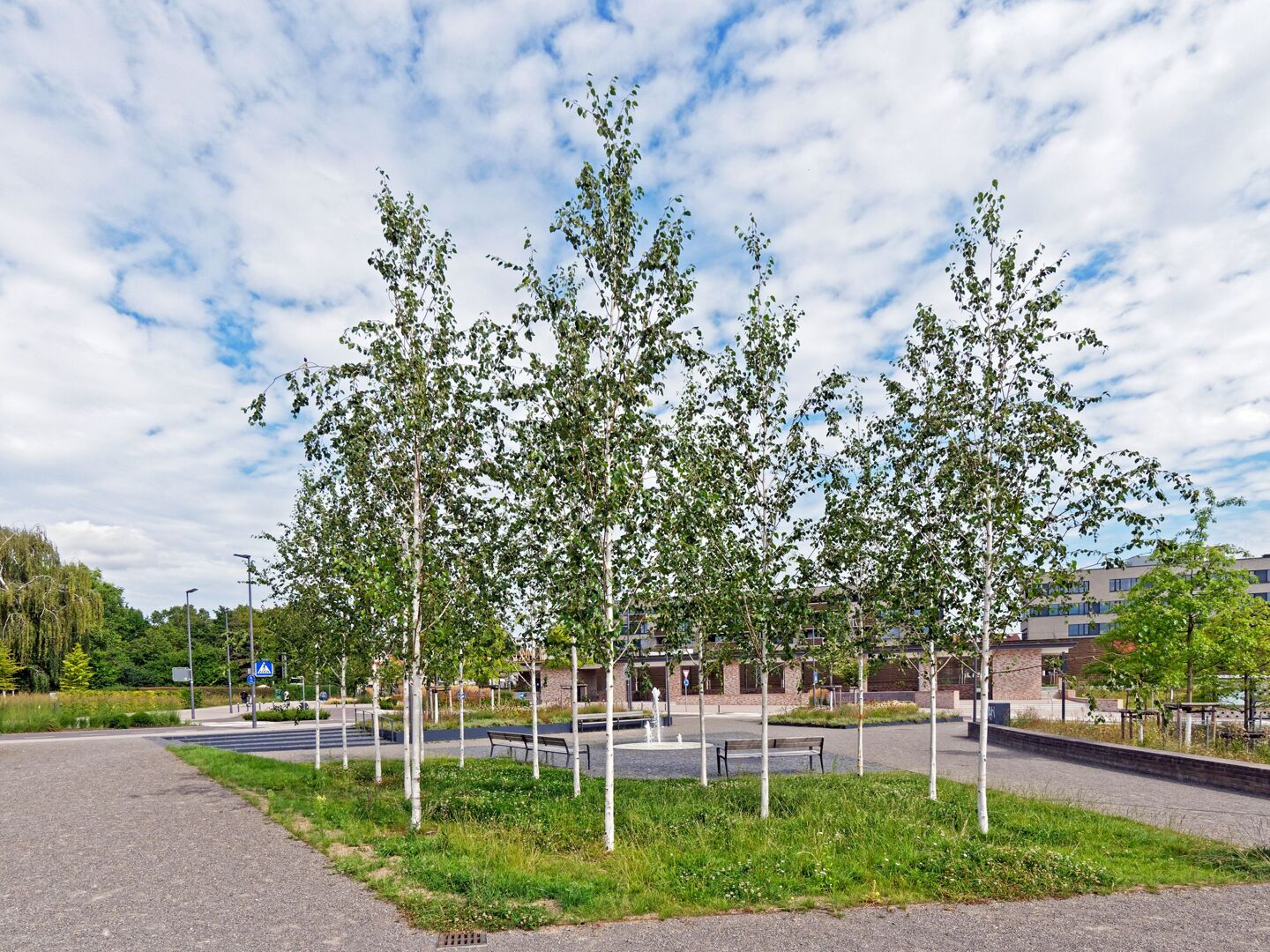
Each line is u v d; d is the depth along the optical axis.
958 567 9.97
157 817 11.00
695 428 12.03
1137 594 19.05
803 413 11.83
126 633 79.62
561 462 9.82
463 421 11.20
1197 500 8.93
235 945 6.00
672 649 12.55
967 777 14.50
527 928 6.34
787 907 6.82
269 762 17.80
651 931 6.28
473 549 11.45
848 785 12.51
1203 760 13.49
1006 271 10.05
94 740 25.69
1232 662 18.33
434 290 11.18
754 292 11.15
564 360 9.73
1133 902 6.99
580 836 9.35
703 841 8.73
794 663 11.12
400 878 7.62
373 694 14.48
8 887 7.66
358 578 10.65
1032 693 40.78
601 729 26.86
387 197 10.95
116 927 6.43
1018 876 7.50
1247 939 6.06
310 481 15.89
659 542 9.77
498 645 12.70
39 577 39.47
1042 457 9.61
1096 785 13.34
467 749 21.52
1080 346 9.59
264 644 18.23
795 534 11.42
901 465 11.61
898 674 42.28
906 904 6.92
